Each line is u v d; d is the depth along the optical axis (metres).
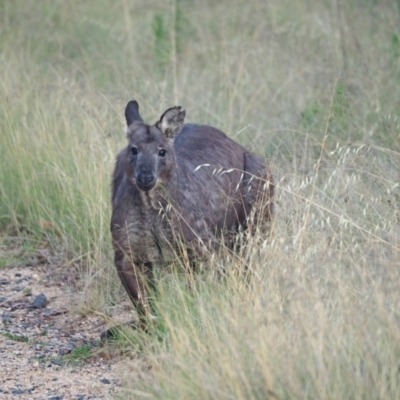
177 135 20.91
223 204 20.97
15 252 24.98
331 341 14.46
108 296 21.64
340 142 25.31
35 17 38.31
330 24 33.78
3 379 17.56
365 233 18.48
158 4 41.03
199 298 17.44
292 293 15.52
